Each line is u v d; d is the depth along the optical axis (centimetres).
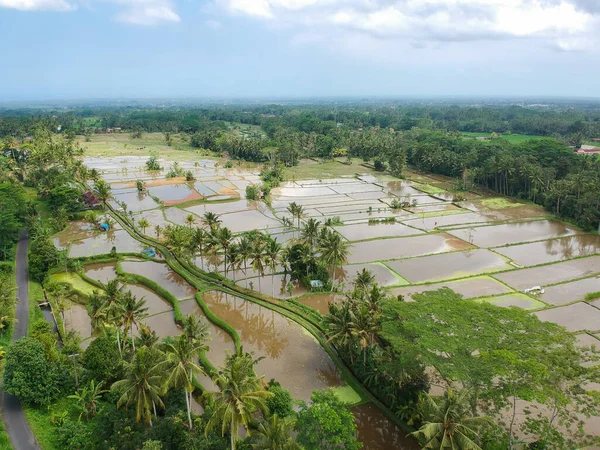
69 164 15450
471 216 12481
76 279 7919
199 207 12925
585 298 7231
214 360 5709
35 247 8125
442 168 18038
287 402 4484
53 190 11794
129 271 8456
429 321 4588
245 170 19138
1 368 5138
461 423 3494
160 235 10375
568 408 4625
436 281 7962
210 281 8000
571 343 4225
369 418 4806
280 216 12044
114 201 13338
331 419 3688
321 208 13062
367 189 15688
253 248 7675
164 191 14700
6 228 8731
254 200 13800
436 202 13950
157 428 3906
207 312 6831
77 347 5456
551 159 15062
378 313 5066
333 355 5778
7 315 5972
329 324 5438
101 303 5403
